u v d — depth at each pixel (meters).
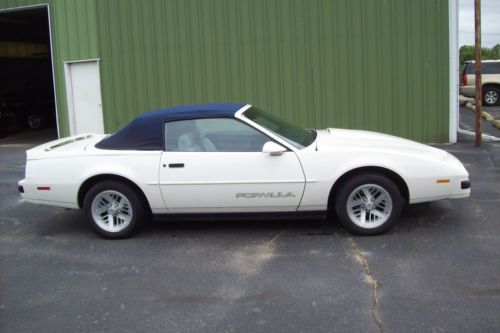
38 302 4.46
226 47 11.96
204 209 5.79
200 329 3.85
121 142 5.95
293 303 4.19
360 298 4.22
